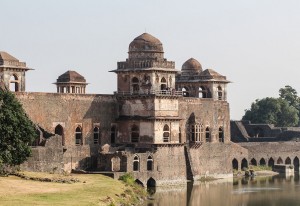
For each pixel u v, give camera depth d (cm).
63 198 7112
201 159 11588
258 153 13300
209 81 12319
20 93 9581
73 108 10181
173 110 10750
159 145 10350
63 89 12544
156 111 10456
